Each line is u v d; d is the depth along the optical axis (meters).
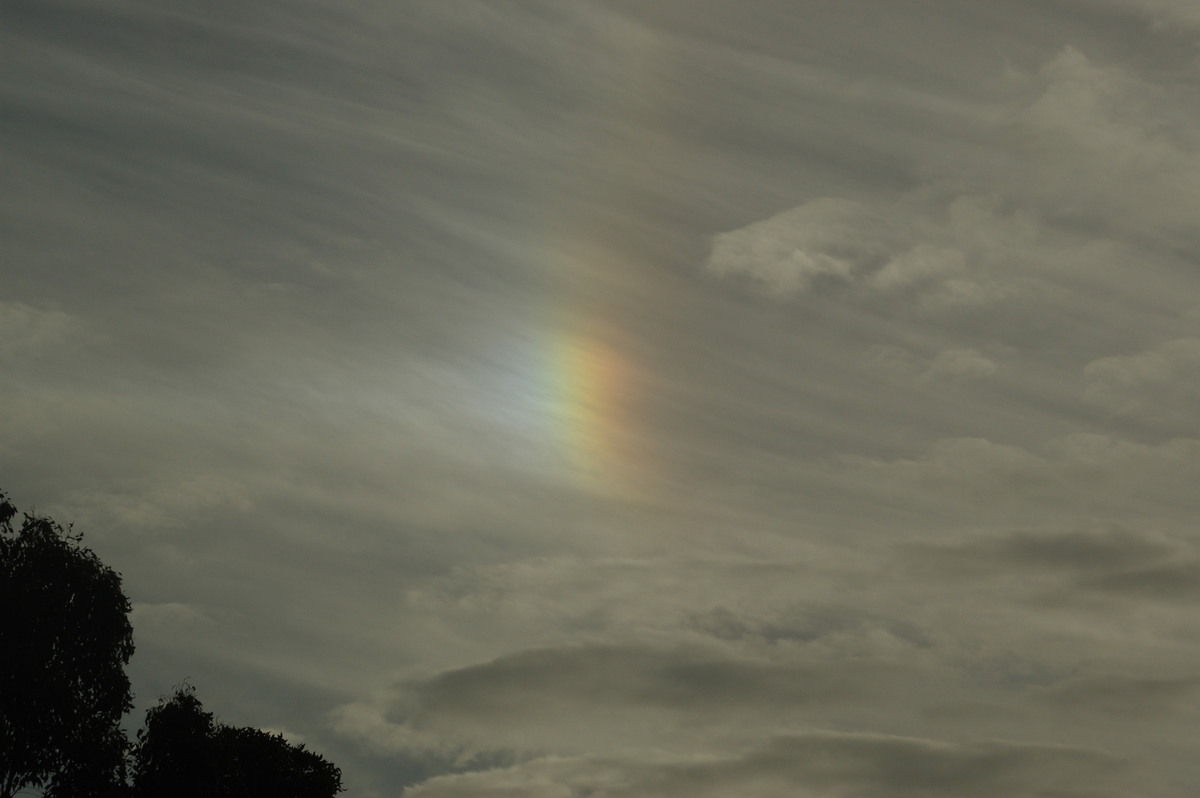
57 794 56.62
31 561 58.78
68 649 59.03
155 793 62.47
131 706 60.81
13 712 55.09
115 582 60.69
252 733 78.12
